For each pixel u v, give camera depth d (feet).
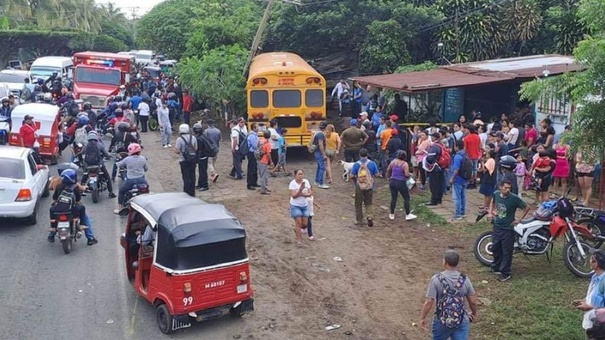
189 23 143.43
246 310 33.30
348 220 51.57
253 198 58.75
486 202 48.67
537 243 37.83
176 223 31.63
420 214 52.13
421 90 66.18
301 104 73.82
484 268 39.70
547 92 33.37
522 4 106.93
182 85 101.76
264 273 40.29
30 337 31.32
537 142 56.80
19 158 49.16
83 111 78.13
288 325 33.04
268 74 73.15
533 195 55.98
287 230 49.06
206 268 31.42
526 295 35.27
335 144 63.26
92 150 57.47
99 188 58.29
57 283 38.24
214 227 31.99
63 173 44.37
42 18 233.96
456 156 49.42
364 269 40.73
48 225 49.78
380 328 32.55
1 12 226.79
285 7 106.93
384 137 63.87
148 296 33.19
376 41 102.42
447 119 84.69
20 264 41.22
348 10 103.55
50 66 133.59
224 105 98.12
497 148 54.75
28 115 65.10
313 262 42.09
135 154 51.44
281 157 67.82
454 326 25.25
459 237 46.14
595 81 30.99
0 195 46.91
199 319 31.83
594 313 22.30
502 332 31.27
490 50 108.37
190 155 56.90
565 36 102.78
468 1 108.27
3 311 34.19
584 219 39.58
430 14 104.58
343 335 31.83
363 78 78.89
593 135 32.22
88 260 42.34
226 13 133.80
